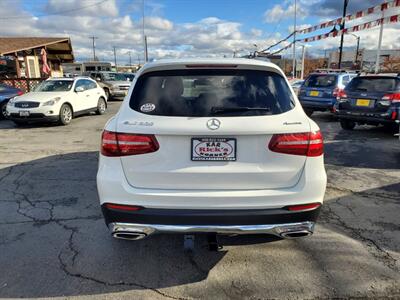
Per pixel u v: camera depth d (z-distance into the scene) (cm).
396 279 290
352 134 953
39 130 1020
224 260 318
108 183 268
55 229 376
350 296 269
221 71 291
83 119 1260
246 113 267
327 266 308
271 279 290
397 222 395
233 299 267
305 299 266
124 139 265
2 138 891
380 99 875
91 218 403
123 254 328
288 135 264
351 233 369
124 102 289
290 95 290
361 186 516
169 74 289
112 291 276
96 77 2173
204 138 260
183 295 271
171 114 267
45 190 493
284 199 264
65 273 298
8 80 1770
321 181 272
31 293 273
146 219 264
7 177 552
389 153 725
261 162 264
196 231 264
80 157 684
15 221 395
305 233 276
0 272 299
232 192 263
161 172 264
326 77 1232
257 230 264
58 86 1202
